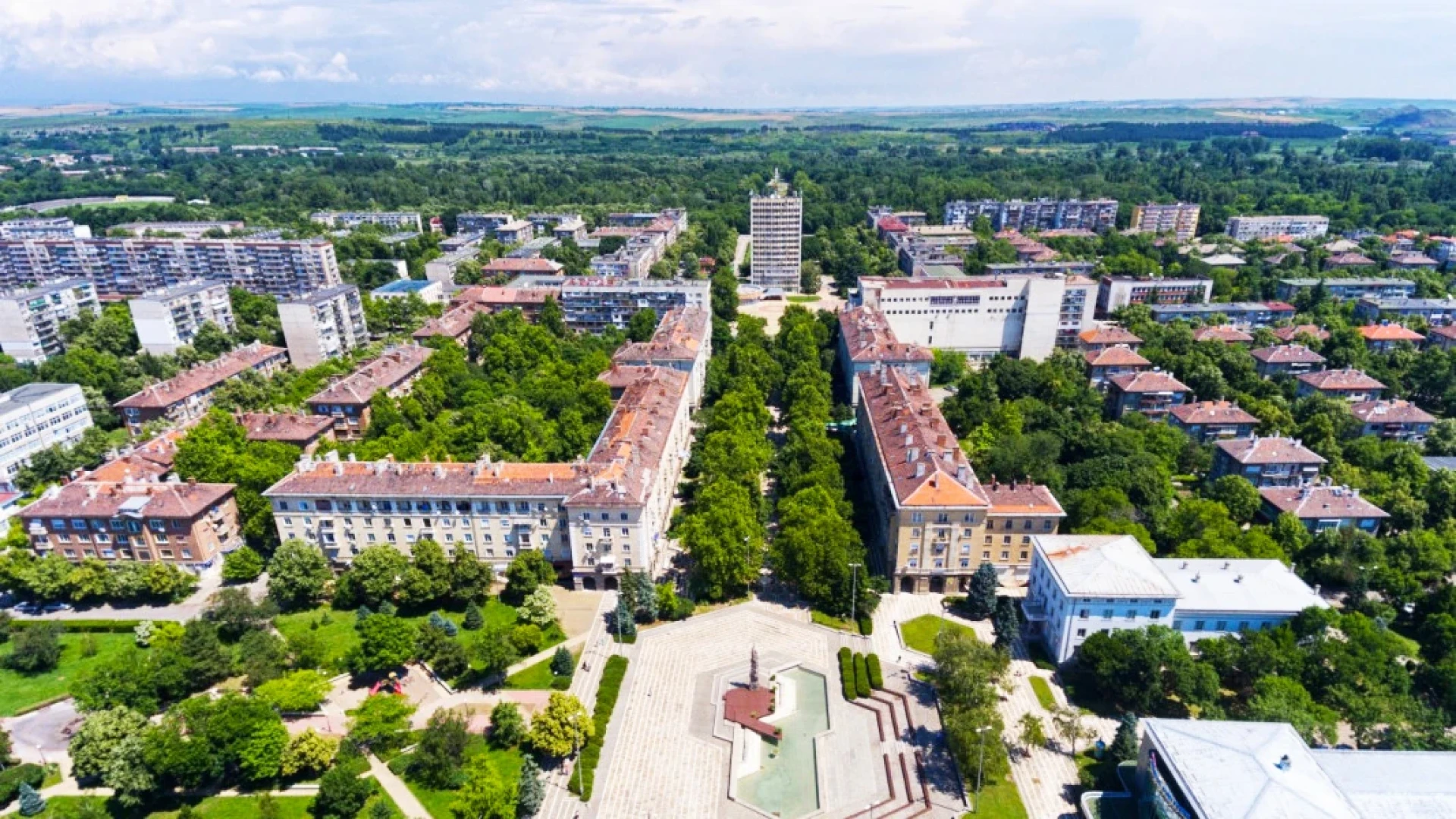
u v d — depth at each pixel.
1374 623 168.88
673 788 143.50
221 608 176.62
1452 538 198.50
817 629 186.12
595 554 194.50
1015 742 152.25
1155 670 151.38
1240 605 165.00
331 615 190.12
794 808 140.00
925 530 191.25
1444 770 126.38
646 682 169.50
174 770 133.62
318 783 141.75
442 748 141.12
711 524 192.12
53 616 191.38
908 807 139.38
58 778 144.25
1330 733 140.75
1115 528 191.38
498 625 186.38
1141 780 133.88
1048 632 175.25
